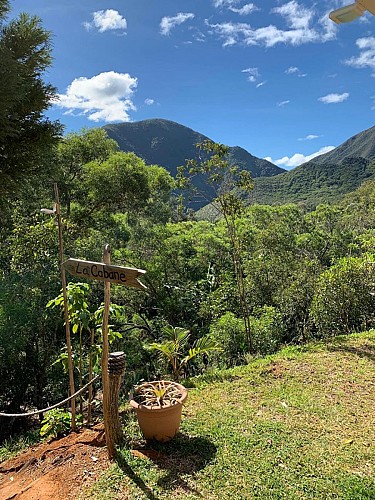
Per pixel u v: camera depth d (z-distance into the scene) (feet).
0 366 28.04
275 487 10.04
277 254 49.98
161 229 48.42
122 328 39.81
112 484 10.13
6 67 15.23
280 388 16.65
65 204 44.68
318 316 31.22
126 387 31.30
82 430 14.10
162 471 10.65
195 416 14.10
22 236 31.94
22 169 17.69
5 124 15.70
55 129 18.26
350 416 14.01
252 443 12.10
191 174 32.30
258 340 33.04
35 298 29.14
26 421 29.60
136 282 10.08
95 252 35.86
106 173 43.50
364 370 18.29
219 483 10.19
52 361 29.09
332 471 10.73
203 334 41.57
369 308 29.25
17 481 11.34
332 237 65.31
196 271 50.55
